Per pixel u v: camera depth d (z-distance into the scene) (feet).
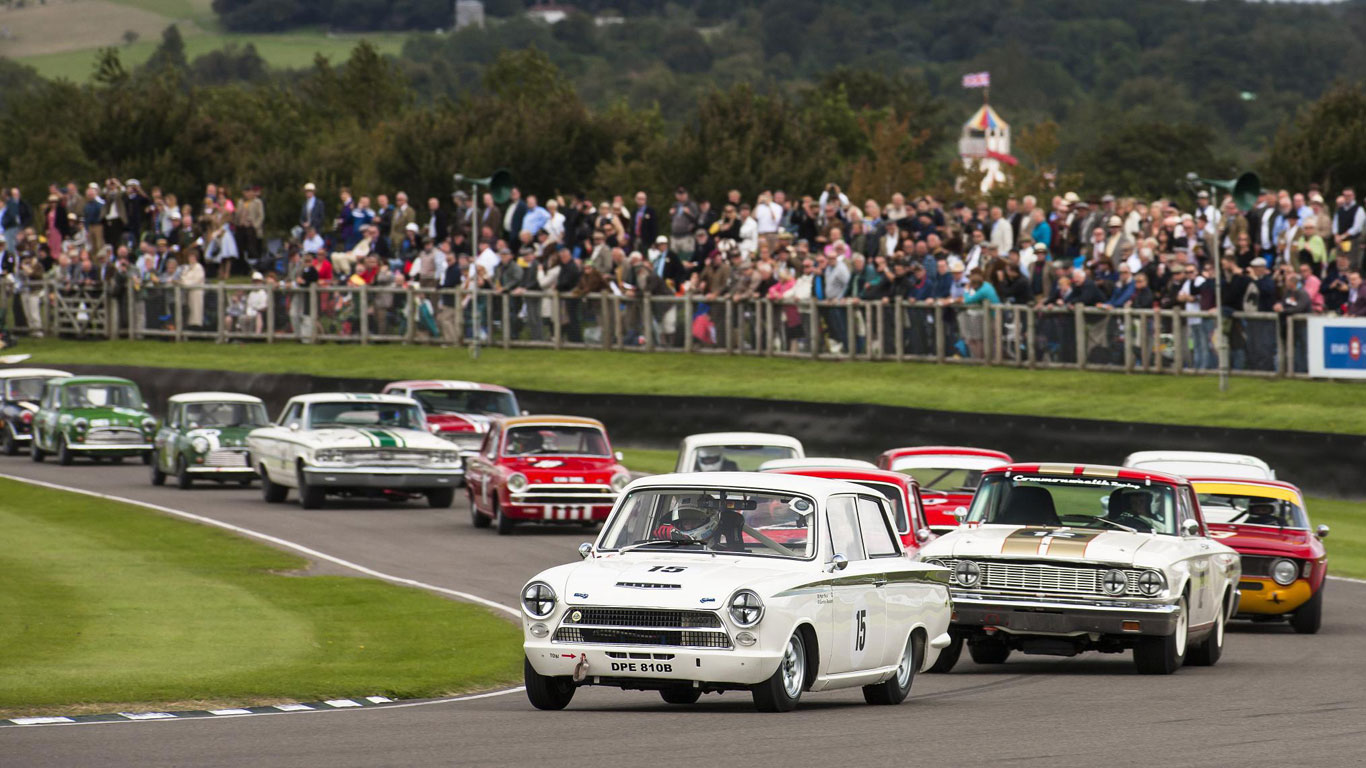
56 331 613.52
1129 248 426.10
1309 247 409.28
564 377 489.67
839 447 415.03
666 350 495.00
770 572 146.51
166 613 227.61
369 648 201.36
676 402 441.27
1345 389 389.19
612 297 503.20
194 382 530.68
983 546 187.52
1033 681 181.37
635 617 143.84
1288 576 225.35
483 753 124.57
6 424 472.44
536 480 313.32
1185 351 411.13
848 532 156.76
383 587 254.06
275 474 361.30
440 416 393.50
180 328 588.09
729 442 270.87
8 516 338.54
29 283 617.62
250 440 376.27
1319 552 229.45
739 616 141.90
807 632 148.36
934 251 448.65
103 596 241.76
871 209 465.47
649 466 404.98
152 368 540.52
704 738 132.26
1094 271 427.33
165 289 590.96
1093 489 198.70
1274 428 369.71
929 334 449.06
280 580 261.44
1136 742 132.87
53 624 214.90
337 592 249.34
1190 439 367.86
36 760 120.88
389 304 546.26
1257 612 227.20
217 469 382.83
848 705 158.61
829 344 465.88
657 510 155.84
